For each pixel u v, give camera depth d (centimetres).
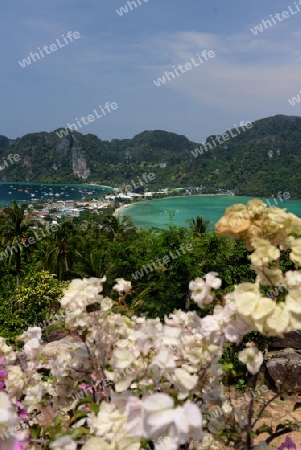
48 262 2492
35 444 148
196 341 165
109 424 122
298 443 445
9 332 1359
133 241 1970
